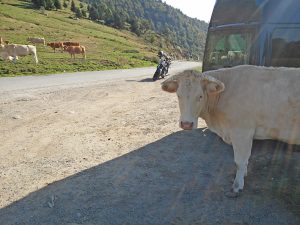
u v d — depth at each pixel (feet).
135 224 15.21
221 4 27.76
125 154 24.14
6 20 239.91
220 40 27.68
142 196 17.74
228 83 16.75
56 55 134.92
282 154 22.99
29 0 401.29
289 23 23.70
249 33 25.26
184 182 19.27
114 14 474.08
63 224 15.37
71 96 49.85
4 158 23.79
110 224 15.26
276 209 16.07
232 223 15.06
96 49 192.75
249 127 16.43
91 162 22.76
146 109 39.83
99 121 34.17
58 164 22.52
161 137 27.99
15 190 18.81
